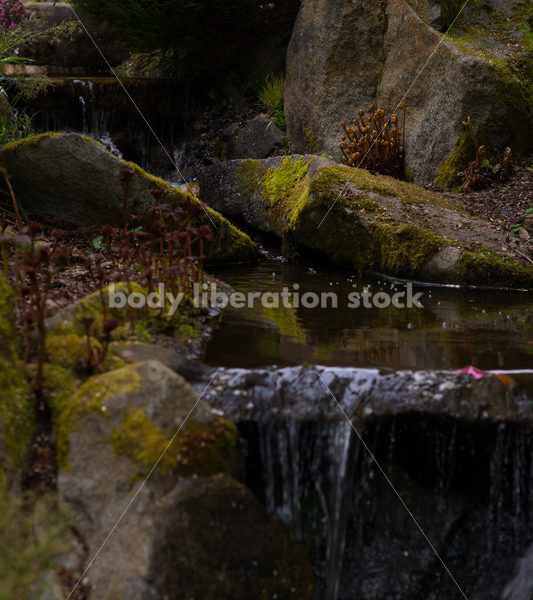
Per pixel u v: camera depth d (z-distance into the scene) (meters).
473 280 4.92
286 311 4.07
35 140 4.75
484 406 2.55
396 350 3.28
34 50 11.11
